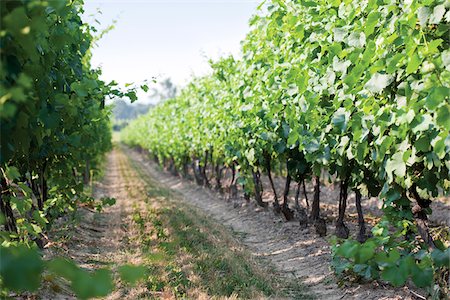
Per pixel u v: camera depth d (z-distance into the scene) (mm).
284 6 8172
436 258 3748
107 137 29719
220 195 19125
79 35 6395
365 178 7898
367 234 10172
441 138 4324
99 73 8469
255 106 10617
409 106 4668
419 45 4578
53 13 4480
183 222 11078
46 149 6293
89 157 17453
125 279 1946
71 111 4379
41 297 5414
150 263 7109
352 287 6766
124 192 19266
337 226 9758
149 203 14992
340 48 6301
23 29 2395
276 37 9125
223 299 5789
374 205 13867
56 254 7395
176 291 5957
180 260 7465
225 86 14828
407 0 4750
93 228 10906
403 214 6152
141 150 57000
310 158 7914
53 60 4656
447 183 6078
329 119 7414
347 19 6438
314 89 7469
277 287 6938
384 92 5438
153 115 36062
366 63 5359
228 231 11953
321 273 7805
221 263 7418
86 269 7117
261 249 10266
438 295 4906
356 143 6395
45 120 4020
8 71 2855
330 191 17141
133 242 9273
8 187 5117
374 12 5320
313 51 7531
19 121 3156
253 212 14523
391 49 5172
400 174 5012
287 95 8992
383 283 6637
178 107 24891
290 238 10648
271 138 10445
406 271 3451
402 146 5027
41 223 4531
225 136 14492
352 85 5582
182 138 23094
